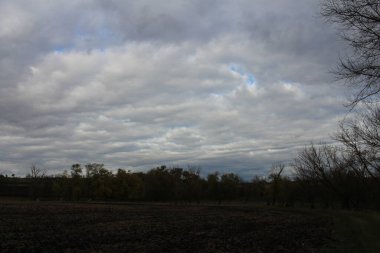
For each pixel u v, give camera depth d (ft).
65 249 81.05
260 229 133.39
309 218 193.77
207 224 153.07
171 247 86.33
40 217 174.19
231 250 83.15
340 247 85.76
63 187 547.08
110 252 77.82
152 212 246.47
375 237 102.99
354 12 42.78
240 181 574.97
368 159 131.64
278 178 441.27
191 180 552.00
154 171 557.33
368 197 289.74
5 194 562.66
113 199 547.08
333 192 321.32
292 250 83.30
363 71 45.11
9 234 104.47
